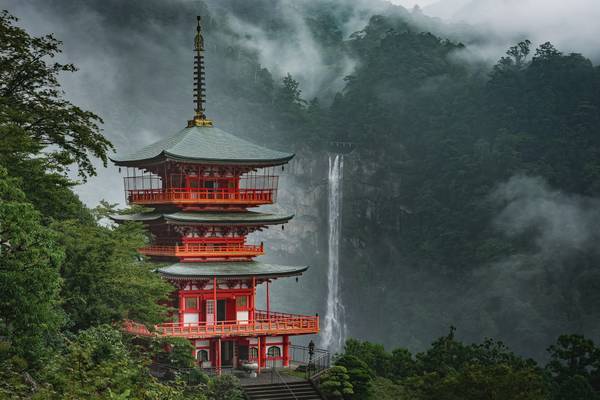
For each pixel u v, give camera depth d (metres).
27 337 45.97
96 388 45.00
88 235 70.44
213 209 90.12
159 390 49.75
